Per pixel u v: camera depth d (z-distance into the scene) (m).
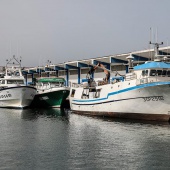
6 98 44.53
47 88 48.22
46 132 24.77
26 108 46.31
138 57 45.72
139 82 28.38
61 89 45.72
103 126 27.08
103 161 16.55
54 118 33.94
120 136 22.64
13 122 30.83
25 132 24.80
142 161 16.55
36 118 34.09
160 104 28.02
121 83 30.25
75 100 38.50
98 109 33.59
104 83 34.09
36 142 21.00
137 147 19.39
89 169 15.30
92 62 53.25
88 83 35.78
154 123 28.05
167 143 20.34
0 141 21.34
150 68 28.50
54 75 71.94
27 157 17.30
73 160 16.72
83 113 36.69
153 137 22.12
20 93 43.53
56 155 17.67
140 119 29.75
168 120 28.59
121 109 30.48
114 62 49.72
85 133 24.09
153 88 27.42
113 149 18.95
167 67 28.81
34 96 46.66
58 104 47.69
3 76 52.41
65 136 23.02
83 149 18.97
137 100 28.86
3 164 16.08
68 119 32.69
